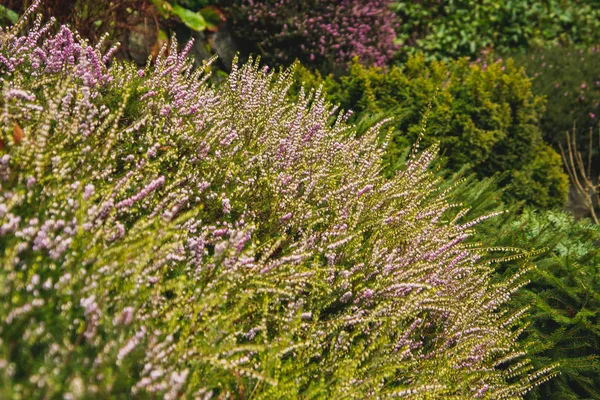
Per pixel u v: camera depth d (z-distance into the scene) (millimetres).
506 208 5480
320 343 2736
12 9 4406
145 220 2459
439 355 2992
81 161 2473
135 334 2041
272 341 2396
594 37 10930
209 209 2902
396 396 2541
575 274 4293
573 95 8367
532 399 3762
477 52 9719
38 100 2711
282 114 3906
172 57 3434
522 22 10367
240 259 2441
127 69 3238
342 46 7168
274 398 2232
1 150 2334
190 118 3197
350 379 2398
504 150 6574
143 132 2994
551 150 7020
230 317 2297
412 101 6191
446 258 3562
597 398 3818
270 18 6664
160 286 2170
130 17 5254
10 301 1786
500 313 3674
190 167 2963
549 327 4199
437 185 4934
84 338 1927
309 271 2686
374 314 2748
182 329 2256
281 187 3123
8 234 2037
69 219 2162
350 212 3219
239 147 3289
